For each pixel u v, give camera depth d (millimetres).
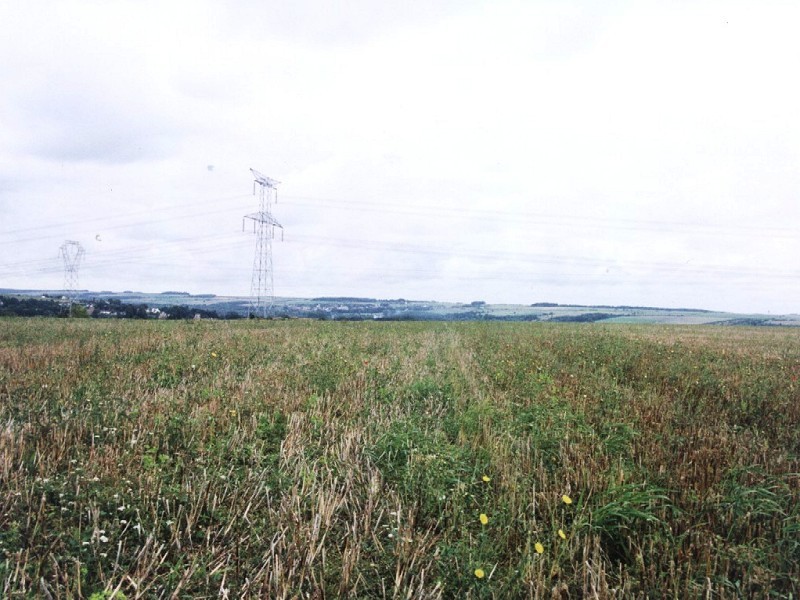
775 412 7418
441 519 3840
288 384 8211
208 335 17234
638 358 12445
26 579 2986
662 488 4230
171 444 5312
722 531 3793
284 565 3225
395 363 11039
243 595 2990
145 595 2959
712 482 4434
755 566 3277
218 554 3428
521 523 3801
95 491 3865
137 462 4656
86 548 3254
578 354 13180
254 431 5684
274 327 24984
